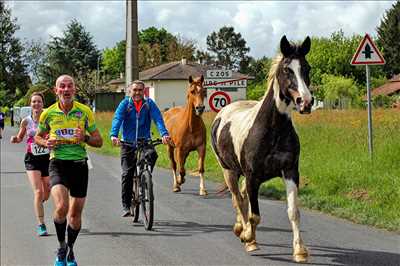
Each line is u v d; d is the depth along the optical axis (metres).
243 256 7.22
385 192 10.05
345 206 9.90
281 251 7.39
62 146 6.62
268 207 10.39
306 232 8.33
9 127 50.03
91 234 8.67
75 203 6.69
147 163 9.09
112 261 7.16
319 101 58.03
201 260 7.10
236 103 8.55
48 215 10.24
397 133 15.47
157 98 65.19
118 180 14.87
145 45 95.50
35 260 7.45
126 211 9.75
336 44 67.50
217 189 12.98
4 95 89.44
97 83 81.44
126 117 9.40
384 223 8.62
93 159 20.75
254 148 6.80
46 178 8.77
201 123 12.25
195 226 9.11
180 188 12.67
